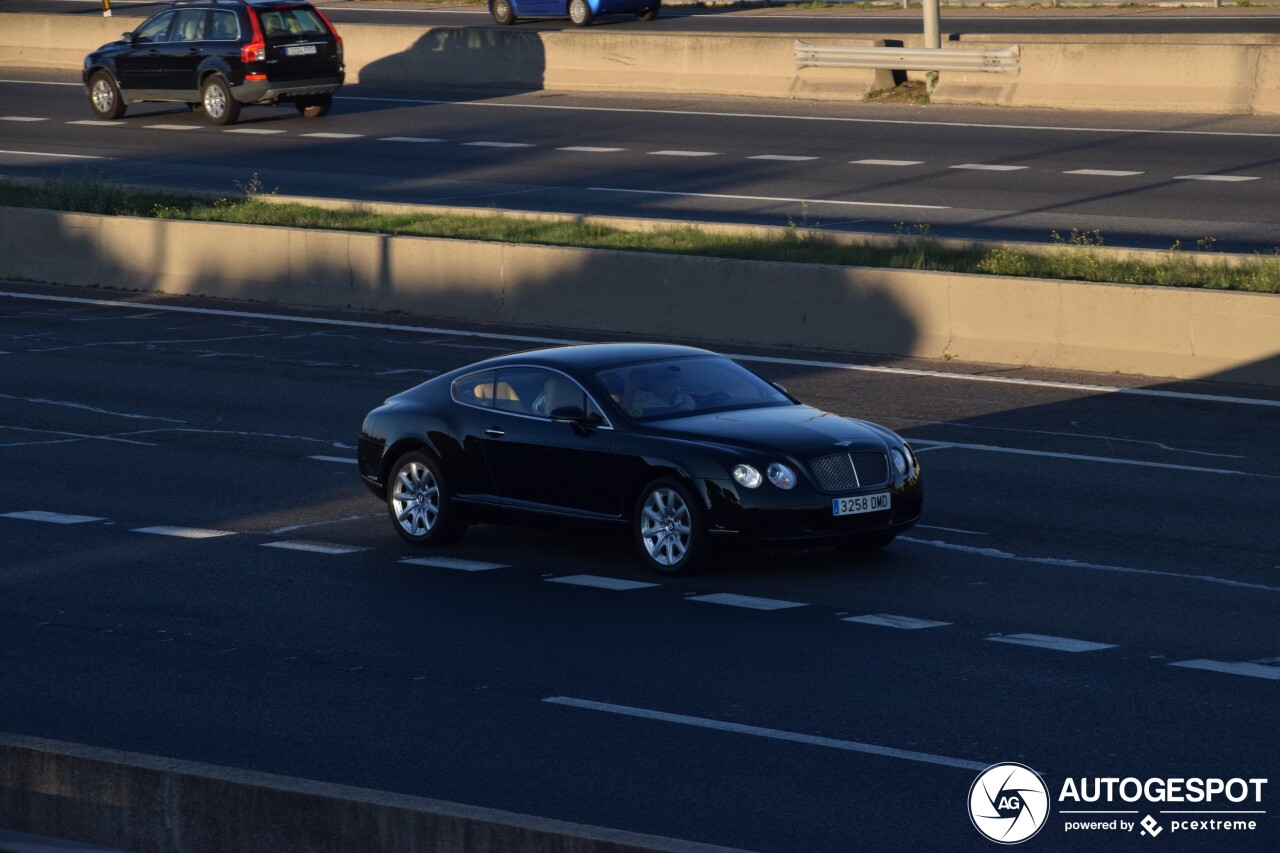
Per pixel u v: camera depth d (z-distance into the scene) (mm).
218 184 42438
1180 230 32719
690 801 10367
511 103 54250
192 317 32875
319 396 25703
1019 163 40719
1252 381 24156
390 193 40625
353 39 61188
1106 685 12477
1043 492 19062
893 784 10570
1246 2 64812
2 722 12281
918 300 27188
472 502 17297
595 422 16562
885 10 69625
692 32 62875
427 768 11117
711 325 29188
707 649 13672
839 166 41594
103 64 53219
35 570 16859
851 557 16625
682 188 39812
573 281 30719
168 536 18203
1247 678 12578
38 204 38844
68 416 24719
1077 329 25750
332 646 14102
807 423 16438
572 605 15164
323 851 8516
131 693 12922
